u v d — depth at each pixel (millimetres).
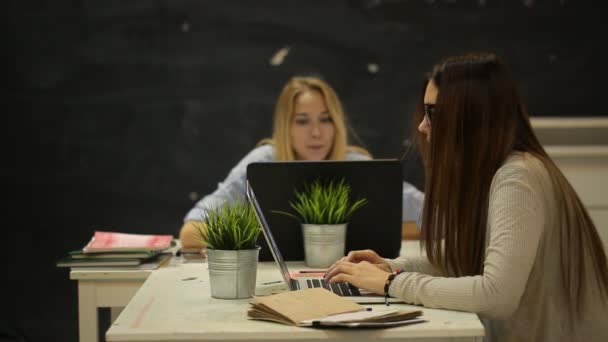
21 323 4242
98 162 4254
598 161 3809
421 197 2832
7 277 4246
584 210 1724
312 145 2908
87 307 2148
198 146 4246
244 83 4219
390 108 4207
